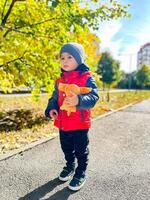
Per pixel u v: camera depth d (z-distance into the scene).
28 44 2.48
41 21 2.58
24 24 2.54
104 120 3.14
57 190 1.23
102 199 1.16
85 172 1.32
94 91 1.21
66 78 1.25
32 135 2.19
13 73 2.44
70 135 1.26
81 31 2.71
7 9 2.62
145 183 1.33
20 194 1.18
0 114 3.11
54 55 2.60
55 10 2.57
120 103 5.96
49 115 1.29
